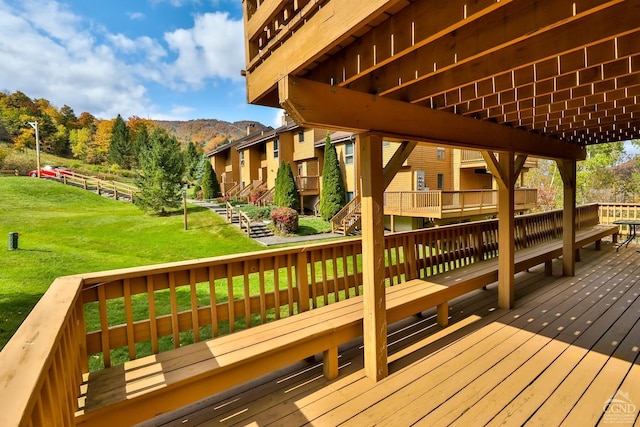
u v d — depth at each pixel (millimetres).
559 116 3219
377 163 2498
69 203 18016
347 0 1438
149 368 2102
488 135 3346
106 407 1724
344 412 2205
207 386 2090
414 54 1912
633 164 19766
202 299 5727
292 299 3150
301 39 1756
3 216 14102
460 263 4910
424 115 2650
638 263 6336
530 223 6473
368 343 2619
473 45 1605
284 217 12781
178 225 13664
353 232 13117
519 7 1432
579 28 1561
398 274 3926
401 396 2367
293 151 19656
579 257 6844
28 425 843
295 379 2637
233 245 10891
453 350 3027
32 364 1001
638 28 1389
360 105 2229
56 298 1660
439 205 10680
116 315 4965
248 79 2434
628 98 2562
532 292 4656
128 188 21422
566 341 3158
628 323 3541
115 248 10039
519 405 2238
